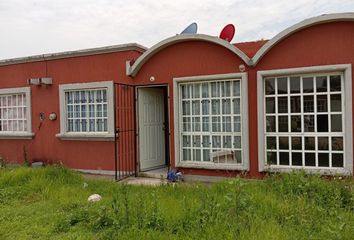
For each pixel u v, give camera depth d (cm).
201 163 855
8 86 1137
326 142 737
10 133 1134
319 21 715
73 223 532
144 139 959
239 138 821
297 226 471
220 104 841
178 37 859
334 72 724
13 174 809
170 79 893
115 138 896
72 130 1041
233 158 827
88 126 1015
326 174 718
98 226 506
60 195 688
